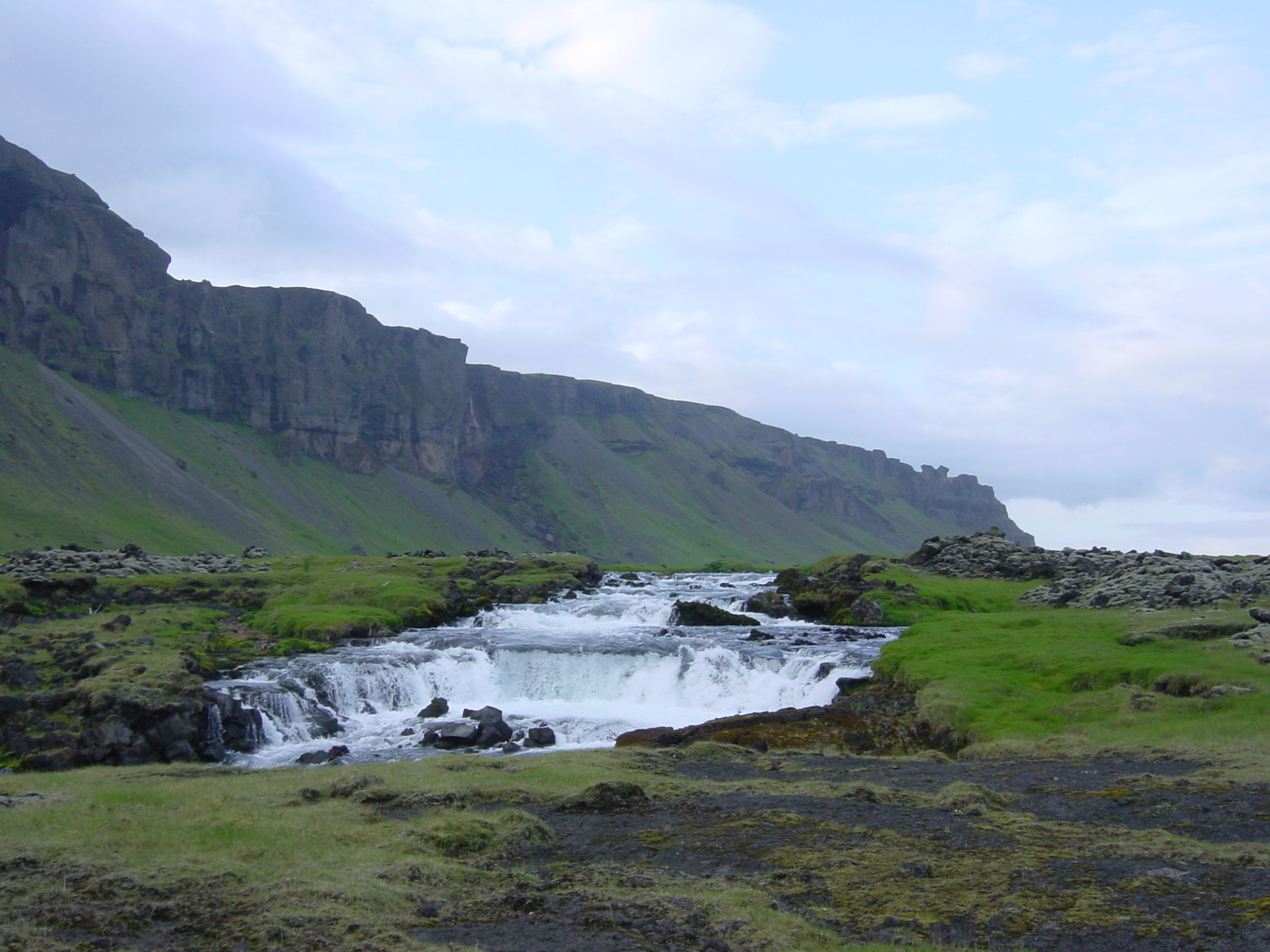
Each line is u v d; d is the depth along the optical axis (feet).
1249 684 187.73
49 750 191.42
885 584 399.65
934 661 243.19
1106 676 209.36
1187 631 244.83
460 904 80.38
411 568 477.77
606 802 119.75
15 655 257.14
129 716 198.90
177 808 112.16
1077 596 356.18
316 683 245.65
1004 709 195.52
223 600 378.94
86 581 362.94
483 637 323.98
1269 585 312.71
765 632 327.47
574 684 271.69
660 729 202.59
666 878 88.99
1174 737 162.20
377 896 79.82
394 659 272.92
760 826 108.27
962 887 83.92
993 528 517.55
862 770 150.41
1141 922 73.51
